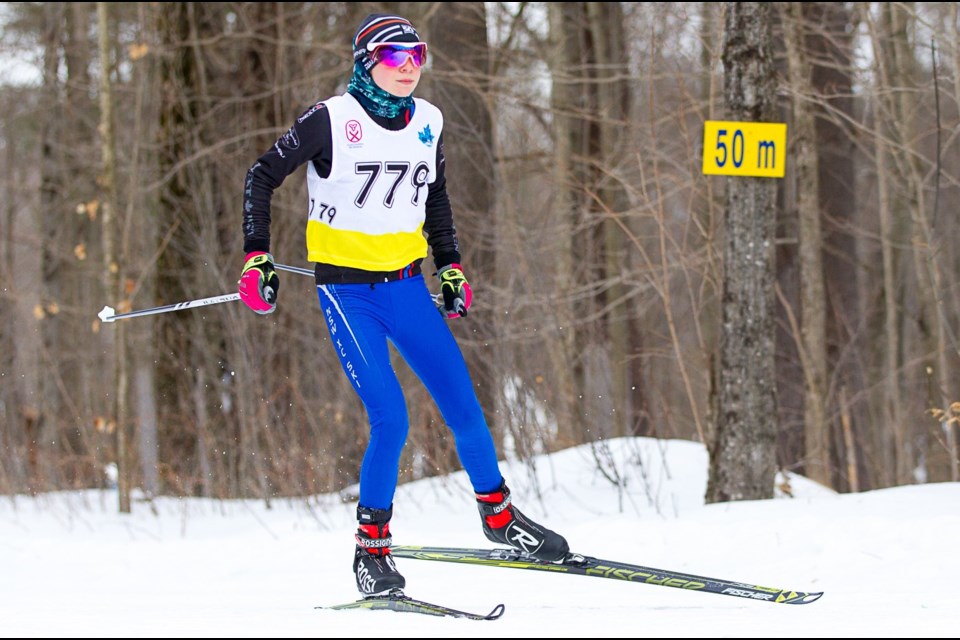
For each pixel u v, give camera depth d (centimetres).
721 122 2489
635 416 4325
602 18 4809
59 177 5656
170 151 3978
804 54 3806
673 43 4234
